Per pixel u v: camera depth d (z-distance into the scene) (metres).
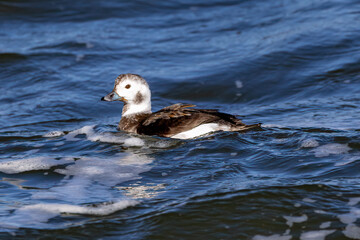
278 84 16.20
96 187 9.10
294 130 11.67
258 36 20.02
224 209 7.97
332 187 8.52
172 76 17.08
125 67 17.95
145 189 8.92
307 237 7.30
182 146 10.97
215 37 20.41
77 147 11.42
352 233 7.32
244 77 16.77
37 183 9.35
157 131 11.77
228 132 11.43
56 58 18.55
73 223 7.80
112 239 7.39
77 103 15.16
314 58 17.62
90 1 24.28
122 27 21.81
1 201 8.57
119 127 12.81
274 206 7.99
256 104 15.13
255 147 10.65
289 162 9.74
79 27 21.72
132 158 10.49
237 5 23.91
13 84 16.66
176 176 9.44
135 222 7.80
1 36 20.61
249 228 7.54
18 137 12.34
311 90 15.55
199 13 23.27
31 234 7.49
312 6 22.50
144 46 19.78
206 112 11.94
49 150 11.26
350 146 10.40
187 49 19.41
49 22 22.19
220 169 9.59
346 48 18.09
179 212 7.95
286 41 18.98
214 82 16.55
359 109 13.58
